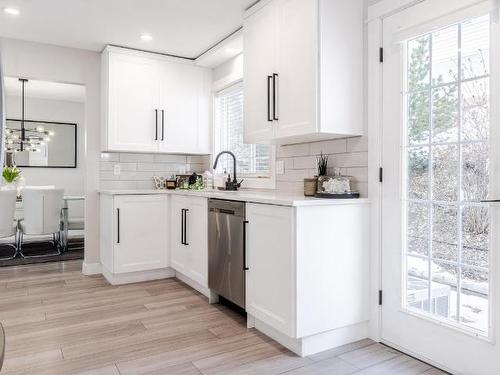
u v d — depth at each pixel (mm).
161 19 3188
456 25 1956
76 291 3377
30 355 2148
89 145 3986
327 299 2221
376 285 2355
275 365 2043
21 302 3072
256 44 2807
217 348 2246
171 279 3799
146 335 2428
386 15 2291
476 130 1879
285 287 2168
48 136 6273
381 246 2336
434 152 2070
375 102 2352
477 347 1843
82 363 2057
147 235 3701
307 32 2316
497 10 1755
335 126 2322
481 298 1857
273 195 2836
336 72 2326
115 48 3783
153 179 4332
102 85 3945
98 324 2607
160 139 4027
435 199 2064
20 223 4988
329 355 2168
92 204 4008
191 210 3334
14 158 6188
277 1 2576
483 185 1849
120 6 2949
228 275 2752
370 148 2383
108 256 3684
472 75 1890
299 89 2391
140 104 3922
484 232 1850
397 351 2227
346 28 2367
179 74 4141
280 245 2205
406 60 2205
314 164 2824
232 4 2910
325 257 2211
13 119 6152
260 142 2908
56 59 3828
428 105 2096
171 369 1996
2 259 4699
